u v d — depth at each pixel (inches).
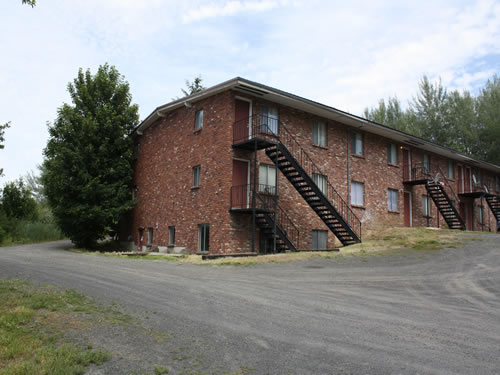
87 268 476.4
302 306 283.3
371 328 230.1
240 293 325.4
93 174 950.4
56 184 908.0
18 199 1355.8
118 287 341.4
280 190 758.5
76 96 991.6
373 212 932.0
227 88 696.4
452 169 1255.5
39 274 406.6
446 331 226.1
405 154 1075.3
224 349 191.2
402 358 181.3
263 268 489.1
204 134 757.3
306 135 811.4
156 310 262.4
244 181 713.0
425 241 717.3
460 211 1277.1
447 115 1705.2
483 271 452.8
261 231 721.0
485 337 215.5
